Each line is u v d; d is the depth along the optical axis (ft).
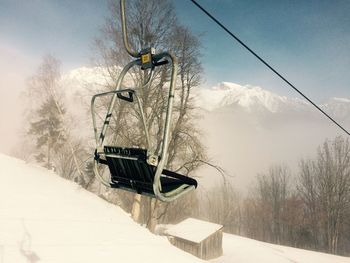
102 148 11.47
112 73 90.58
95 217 79.25
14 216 64.69
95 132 11.91
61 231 63.36
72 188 103.04
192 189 10.70
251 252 134.41
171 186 10.37
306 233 229.45
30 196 80.64
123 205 121.80
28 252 49.52
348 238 219.82
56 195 88.33
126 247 63.93
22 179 95.76
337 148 209.77
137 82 83.05
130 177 10.39
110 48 91.76
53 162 179.73
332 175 207.21
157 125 88.63
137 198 92.99
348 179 204.33
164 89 86.28
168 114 9.61
